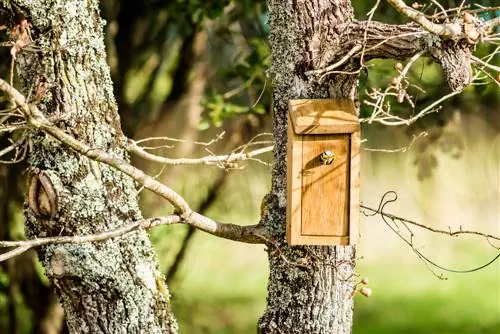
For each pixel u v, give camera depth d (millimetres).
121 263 7598
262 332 7758
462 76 6754
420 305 26094
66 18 7359
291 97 7535
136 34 17250
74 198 7398
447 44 6766
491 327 24156
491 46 12469
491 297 26312
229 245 25984
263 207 7758
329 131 7078
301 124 7039
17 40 7051
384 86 13094
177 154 16672
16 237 15531
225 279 26297
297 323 7609
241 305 24438
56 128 6316
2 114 6848
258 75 13859
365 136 16484
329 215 7262
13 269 15086
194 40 16984
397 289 27250
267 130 15609
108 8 16266
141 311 7691
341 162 7199
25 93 7453
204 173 16844
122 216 7617
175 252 18281
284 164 7699
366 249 28781
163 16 17250
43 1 7281
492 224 21406
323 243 7289
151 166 16312
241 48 16578
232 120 15773
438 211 17531
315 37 7402
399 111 13805
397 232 7738
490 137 16016
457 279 27641
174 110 17062
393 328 24453
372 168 17078
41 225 7426
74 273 7430
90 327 7590
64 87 7367
